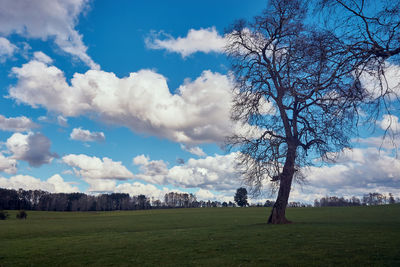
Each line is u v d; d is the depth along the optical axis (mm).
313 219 46281
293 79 8984
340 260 11203
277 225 25625
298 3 20438
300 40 8703
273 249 14414
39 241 23828
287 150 22984
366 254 12070
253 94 25188
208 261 12500
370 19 7309
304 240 16578
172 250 15859
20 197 158875
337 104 7688
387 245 14008
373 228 21797
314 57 7754
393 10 7164
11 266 13555
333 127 8016
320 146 18891
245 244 16359
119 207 191250
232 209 109875
